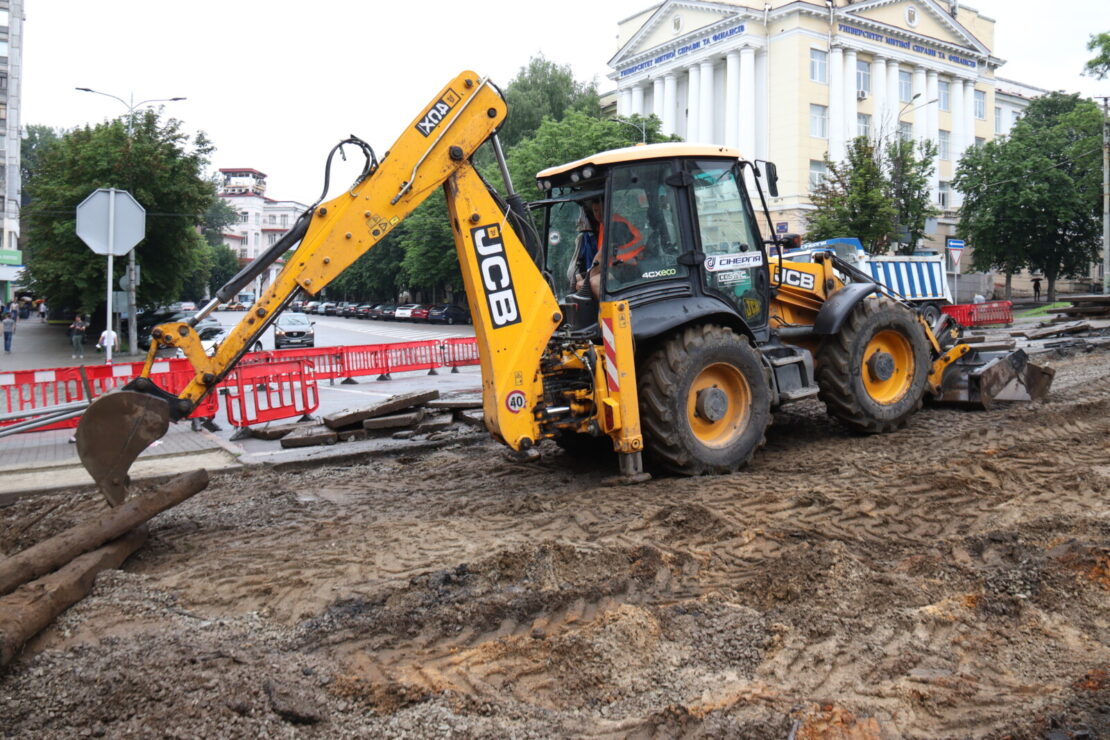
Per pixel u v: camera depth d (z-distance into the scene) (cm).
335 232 571
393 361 1833
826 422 904
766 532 512
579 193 716
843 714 304
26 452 902
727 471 674
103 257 2956
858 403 802
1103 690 315
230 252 10538
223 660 357
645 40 4869
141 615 415
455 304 5678
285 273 563
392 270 6506
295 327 3300
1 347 3328
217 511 636
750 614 395
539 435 623
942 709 312
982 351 1019
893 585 420
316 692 329
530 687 338
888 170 3522
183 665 351
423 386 1641
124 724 307
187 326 545
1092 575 416
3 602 398
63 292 3080
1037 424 828
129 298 2638
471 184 607
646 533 522
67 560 461
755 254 748
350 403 1341
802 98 4197
